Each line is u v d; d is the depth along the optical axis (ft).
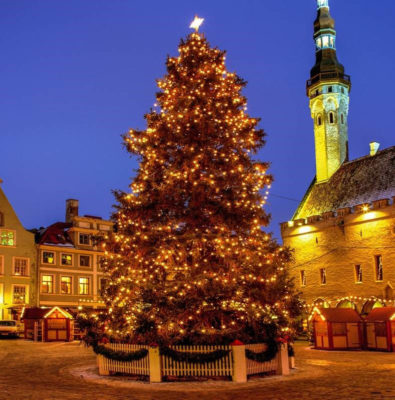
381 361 72.23
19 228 175.11
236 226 63.31
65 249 183.11
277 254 64.23
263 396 43.55
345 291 152.87
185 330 57.11
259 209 64.90
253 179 66.95
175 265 62.44
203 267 61.72
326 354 87.15
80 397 42.91
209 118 65.67
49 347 105.60
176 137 65.72
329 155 187.11
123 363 57.26
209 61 71.31
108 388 49.37
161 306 57.16
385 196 155.43
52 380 54.54
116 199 67.00
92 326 61.98
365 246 149.07
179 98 67.05
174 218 65.26
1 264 168.66
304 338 138.92
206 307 59.31
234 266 61.11
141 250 63.21
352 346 96.84
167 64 72.33
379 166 167.32
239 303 60.18
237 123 67.36
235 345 53.67
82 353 89.71
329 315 96.99
